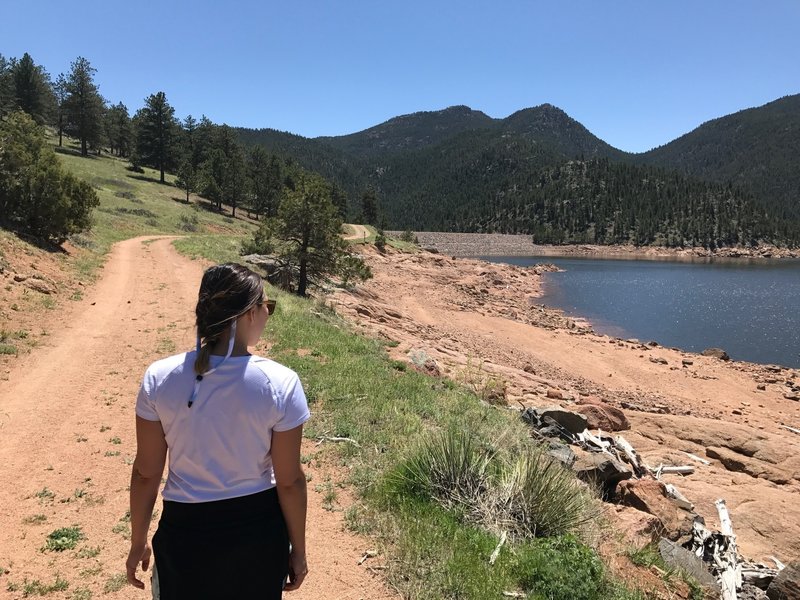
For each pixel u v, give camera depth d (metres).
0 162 19.84
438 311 36.09
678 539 7.26
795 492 11.18
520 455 6.49
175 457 2.00
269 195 94.00
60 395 8.25
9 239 17.64
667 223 199.75
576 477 7.41
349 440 6.89
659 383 23.33
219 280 2.04
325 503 5.41
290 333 12.85
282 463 2.03
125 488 5.60
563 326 37.69
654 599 4.72
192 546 1.97
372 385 9.45
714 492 10.32
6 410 7.48
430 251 82.69
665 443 13.54
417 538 4.75
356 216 145.62
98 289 17.33
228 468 1.97
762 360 30.88
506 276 67.50
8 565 4.18
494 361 22.47
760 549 8.63
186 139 110.88
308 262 25.86
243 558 1.99
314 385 9.02
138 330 12.68
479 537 4.85
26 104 84.88
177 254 28.27
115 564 4.33
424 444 6.10
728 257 154.25
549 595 4.21
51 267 17.64
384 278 47.78
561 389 18.28
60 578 4.09
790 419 19.27
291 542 2.17
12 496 5.25
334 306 24.00
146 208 61.06
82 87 93.25
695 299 55.12
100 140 98.06
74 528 4.77
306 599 3.97
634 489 8.00
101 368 9.76
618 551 5.48
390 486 5.61
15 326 11.60
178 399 1.96
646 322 42.09
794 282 73.69
